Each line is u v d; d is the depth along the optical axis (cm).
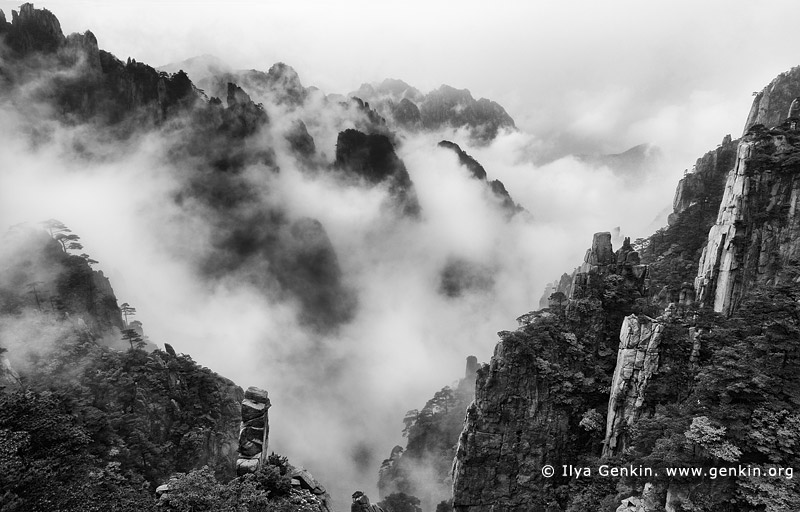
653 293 8369
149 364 8625
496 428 6253
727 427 3853
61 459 3841
